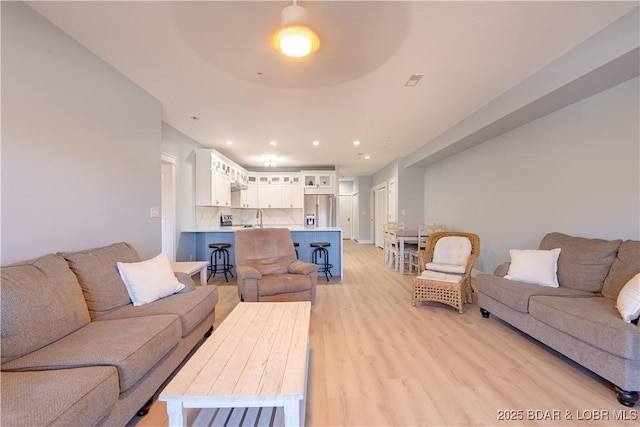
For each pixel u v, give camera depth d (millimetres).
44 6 1838
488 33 2141
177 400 1134
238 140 5238
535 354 2252
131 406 1409
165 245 4406
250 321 1926
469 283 3518
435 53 2402
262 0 1762
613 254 2344
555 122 3164
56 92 2059
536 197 3469
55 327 1476
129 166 2867
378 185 9156
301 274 3297
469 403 1681
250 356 1442
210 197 5258
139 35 2143
